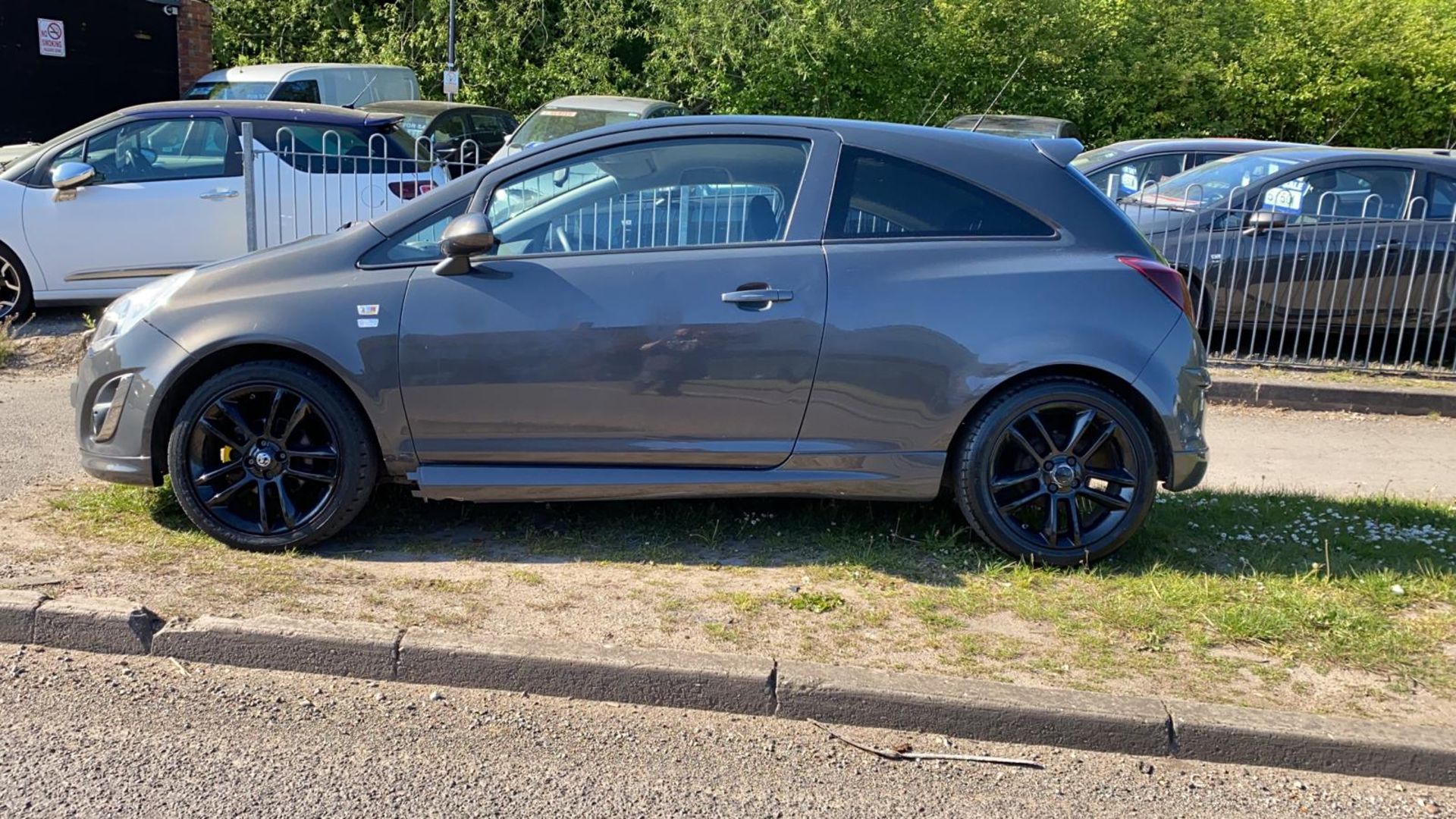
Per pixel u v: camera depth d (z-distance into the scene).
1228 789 3.47
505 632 4.01
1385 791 3.49
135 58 15.28
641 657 3.82
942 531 5.14
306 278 4.66
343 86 15.95
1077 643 4.11
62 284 8.93
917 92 19.70
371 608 4.17
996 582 4.61
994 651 4.03
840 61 19.34
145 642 3.96
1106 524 4.79
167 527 4.91
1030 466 4.78
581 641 3.95
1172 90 20.12
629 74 21.00
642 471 4.74
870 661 3.92
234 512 4.79
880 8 19.34
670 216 4.75
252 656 3.92
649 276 4.62
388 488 5.43
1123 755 3.62
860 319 4.59
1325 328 9.19
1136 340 4.65
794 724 3.73
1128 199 9.91
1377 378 8.98
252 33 22.47
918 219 4.75
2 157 10.27
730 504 5.38
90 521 4.93
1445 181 9.45
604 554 4.81
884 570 4.70
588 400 4.64
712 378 4.61
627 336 4.59
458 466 4.74
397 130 9.75
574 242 4.74
